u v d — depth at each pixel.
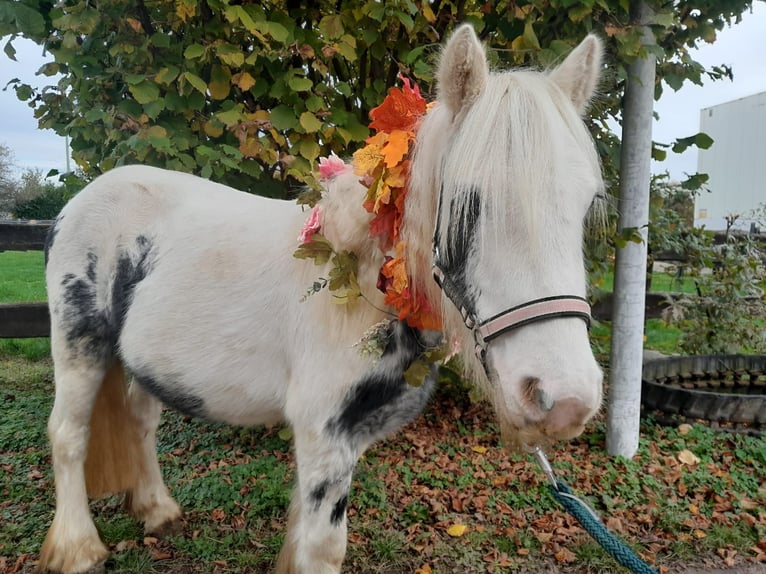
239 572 2.22
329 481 1.66
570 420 1.16
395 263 1.54
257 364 1.84
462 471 3.00
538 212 1.21
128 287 2.06
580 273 1.29
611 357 3.19
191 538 2.43
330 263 1.70
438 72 1.46
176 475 2.96
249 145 2.90
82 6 2.80
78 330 2.13
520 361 1.21
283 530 2.48
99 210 2.15
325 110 3.05
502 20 3.22
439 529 2.52
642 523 2.57
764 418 3.48
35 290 7.65
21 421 3.53
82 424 2.21
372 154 1.60
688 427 3.50
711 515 2.63
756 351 4.84
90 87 3.10
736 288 4.58
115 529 2.46
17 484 2.81
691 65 3.25
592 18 2.97
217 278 1.88
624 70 2.92
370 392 1.65
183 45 3.03
